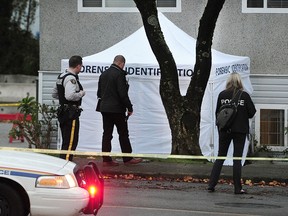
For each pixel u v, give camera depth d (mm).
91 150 21375
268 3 23906
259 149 23469
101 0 24156
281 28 23953
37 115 22578
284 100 23938
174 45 22016
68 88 17078
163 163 19781
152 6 19484
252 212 13750
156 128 21109
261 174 18453
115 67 18578
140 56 21453
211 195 15797
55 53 24281
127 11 24141
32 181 10344
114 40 24266
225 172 18531
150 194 15664
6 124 39406
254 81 23969
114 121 18812
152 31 19516
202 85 19797
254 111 15602
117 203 14250
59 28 24219
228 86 15758
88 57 21484
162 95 20000
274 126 23906
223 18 23969
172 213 13320
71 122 17328
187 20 24109
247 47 23984
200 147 20703
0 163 10422
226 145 15930
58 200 10344
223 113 15578
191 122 19875
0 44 68688
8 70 69000
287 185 17828
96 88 21203
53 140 22922
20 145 27062
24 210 10484
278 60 23969
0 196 10375
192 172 18219
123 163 19562
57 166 10812
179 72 20859
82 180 11023
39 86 24203
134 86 21031
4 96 54219
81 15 24203
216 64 20719
